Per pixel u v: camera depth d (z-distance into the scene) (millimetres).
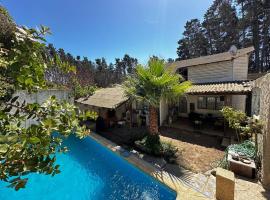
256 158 7797
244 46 36969
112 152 10414
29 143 1406
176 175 7520
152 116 10000
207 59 18984
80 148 12461
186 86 9852
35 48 1929
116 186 7977
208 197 5984
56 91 15859
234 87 13352
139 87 10234
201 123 14109
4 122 1690
